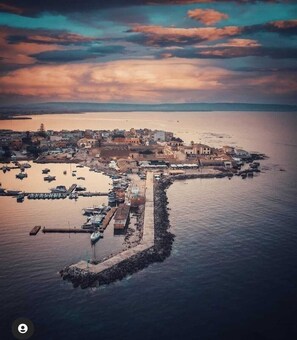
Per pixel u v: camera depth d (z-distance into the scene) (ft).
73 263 501.97
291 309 408.67
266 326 383.24
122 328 379.14
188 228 620.90
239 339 365.40
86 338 366.02
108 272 469.57
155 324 384.88
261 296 431.02
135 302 419.33
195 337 367.45
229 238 580.71
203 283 455.63
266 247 549.54
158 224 625.41
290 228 620.49
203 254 527.40
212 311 404.77
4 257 521.65
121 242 570.46
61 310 406.62
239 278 466.70
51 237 591.78
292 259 513.86
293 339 366.43
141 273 478.18
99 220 644.27
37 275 474.08
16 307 411.75
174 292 437.58
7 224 650.43
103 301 421.18
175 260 510.17
